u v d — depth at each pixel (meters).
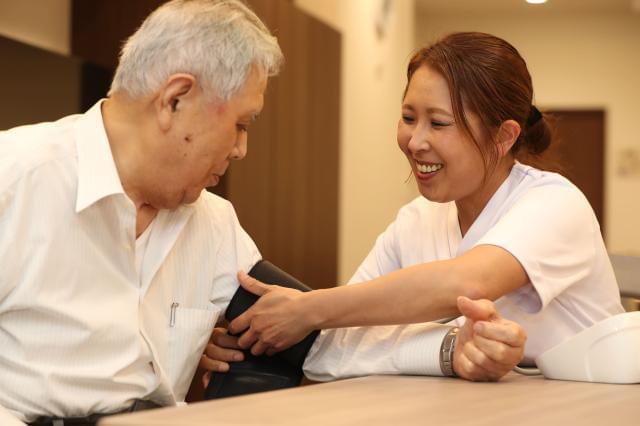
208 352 1.79
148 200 1.59
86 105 3.63
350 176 5.81
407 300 1.52
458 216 1.84
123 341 1.56
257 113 1.57
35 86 3.36
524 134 1.78
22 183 1.46
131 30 3.78
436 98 1.63
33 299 1.47
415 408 1.10
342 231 5.66
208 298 1.79
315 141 4.89
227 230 1.84
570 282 1.60
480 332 1.40
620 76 9.18
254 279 1.78
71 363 1.51
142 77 1.50
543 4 8.88
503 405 1.15
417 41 9.53
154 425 0.91
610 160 9.21
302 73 4.67
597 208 9.31
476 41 1.67
